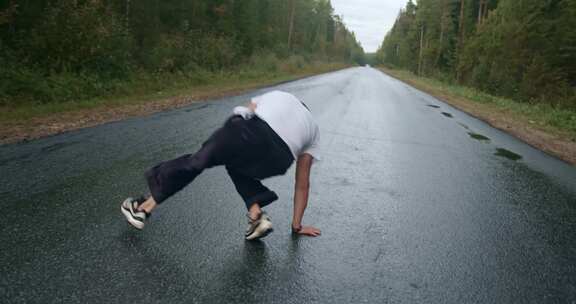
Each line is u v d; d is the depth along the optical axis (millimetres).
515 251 3490
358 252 3229
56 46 12578
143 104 10570
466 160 6938
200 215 3682
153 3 25531
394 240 3516
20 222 3248
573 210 4727
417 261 3162
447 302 2631
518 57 29094
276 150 2846
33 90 10008
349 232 3600
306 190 3379
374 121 10594
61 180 4320
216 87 17109
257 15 47188
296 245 3248
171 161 3023
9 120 7480
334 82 26984
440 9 57219
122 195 4020
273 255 3051
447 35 56625
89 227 3256
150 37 22594
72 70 12773
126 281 2533
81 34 12945
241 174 3072
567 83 24594
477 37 37281
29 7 14203
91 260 2750
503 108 17094
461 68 38188
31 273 2537
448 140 8727
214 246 3109
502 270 3125
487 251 3445
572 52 27234
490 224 4086
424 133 9391
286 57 45719
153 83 14812
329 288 2676
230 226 3500
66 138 6250
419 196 4809
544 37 29031
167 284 2541
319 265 2965
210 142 2871
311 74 36625
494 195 5082
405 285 2797
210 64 23156
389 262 3107
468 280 2934
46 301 2275
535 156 7719
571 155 8047
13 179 4250
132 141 6324
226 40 26703
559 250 3582
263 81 22922
